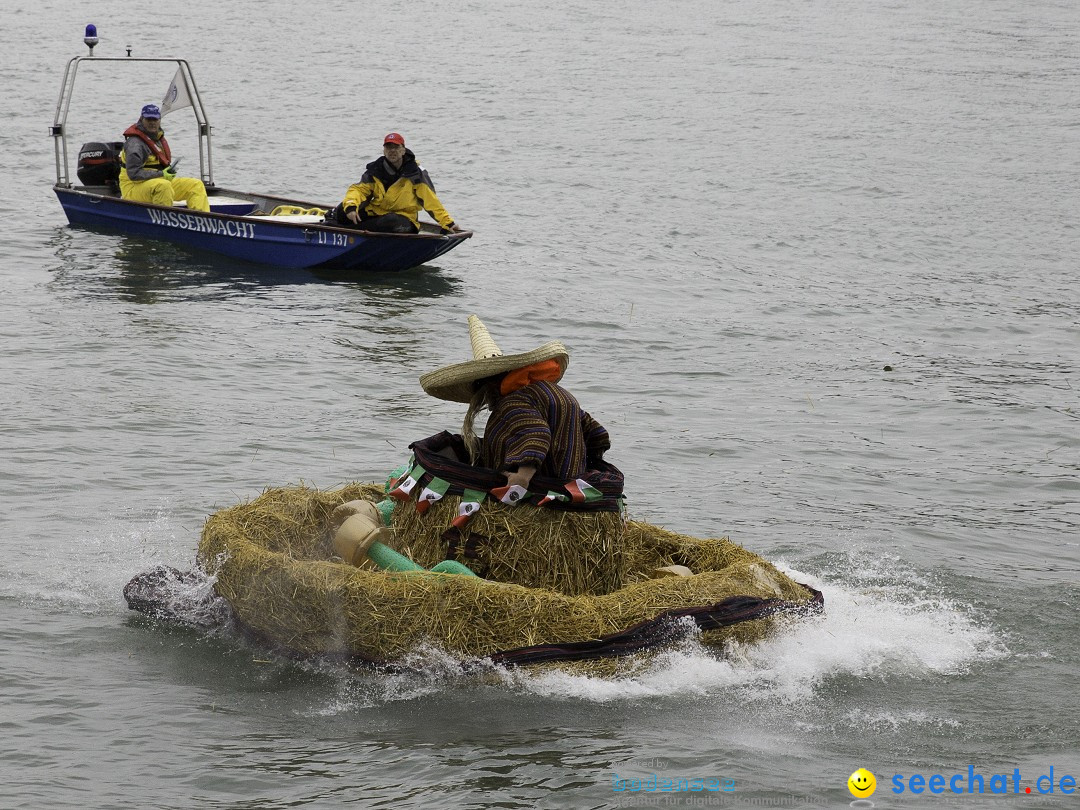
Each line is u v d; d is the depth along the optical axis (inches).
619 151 2057.1
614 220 1585.9
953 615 513.3
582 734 401.4
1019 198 1830.7
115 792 366.3
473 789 366.0
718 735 402.3
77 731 403.9
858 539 615.5
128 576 536.7
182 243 1342.3
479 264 1337.4
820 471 735.7
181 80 1475.1
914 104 2605.8
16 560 549.0
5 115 2119.8
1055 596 538.0
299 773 377.7
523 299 1190.9
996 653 474.0
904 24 3855.8
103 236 1378.0
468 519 466.9
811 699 430.6
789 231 1569.9
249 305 1121.4
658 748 391.9
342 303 1145.4
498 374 478.0
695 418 845.2
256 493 651.5
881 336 1114.1
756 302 1225.4
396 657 437.7
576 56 3102.9
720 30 3646.7
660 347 1045.2
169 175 1379.2
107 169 1451.8
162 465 689.6
